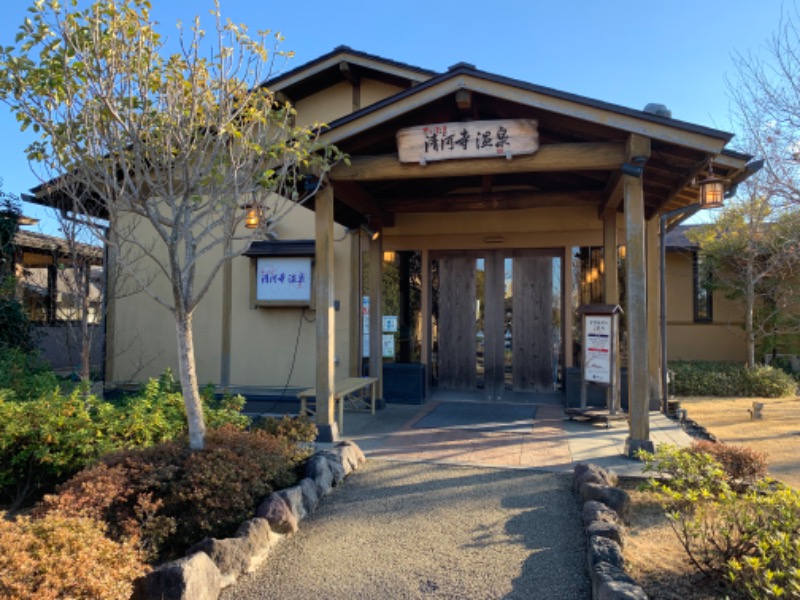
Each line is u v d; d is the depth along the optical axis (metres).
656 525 4.04
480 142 5.64
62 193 6.18
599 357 7.25
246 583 3.33
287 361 9.02
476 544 3.73
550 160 5.57
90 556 2.69
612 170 6.43
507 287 8.87
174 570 2.91
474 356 9.00
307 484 4.42
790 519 2.96
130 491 3.62
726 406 9.42
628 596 2.69
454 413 7.94
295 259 8.89
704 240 11.95
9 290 9.09
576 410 7.12
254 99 4.93
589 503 3.95
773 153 7.87
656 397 8.05
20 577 2.40
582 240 8.43
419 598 3.14
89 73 4.07
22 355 7.94
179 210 4.26
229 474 3.93
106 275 7.80
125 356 9.38
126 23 4.16
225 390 7.64
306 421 5.71
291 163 5.23
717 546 3.20
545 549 3.64
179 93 4.38
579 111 5.25
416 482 4.89
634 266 5.45
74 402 5.07
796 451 6.24
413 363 8.95
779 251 10.97
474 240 8.82
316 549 3.74
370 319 8.44
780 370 11.17
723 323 12.85
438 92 5.55
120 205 4.80
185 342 4.35
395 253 9.14
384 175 5.98
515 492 4.61
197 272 9.37
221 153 4.64
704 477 3.85
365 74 9.11
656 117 5.03
